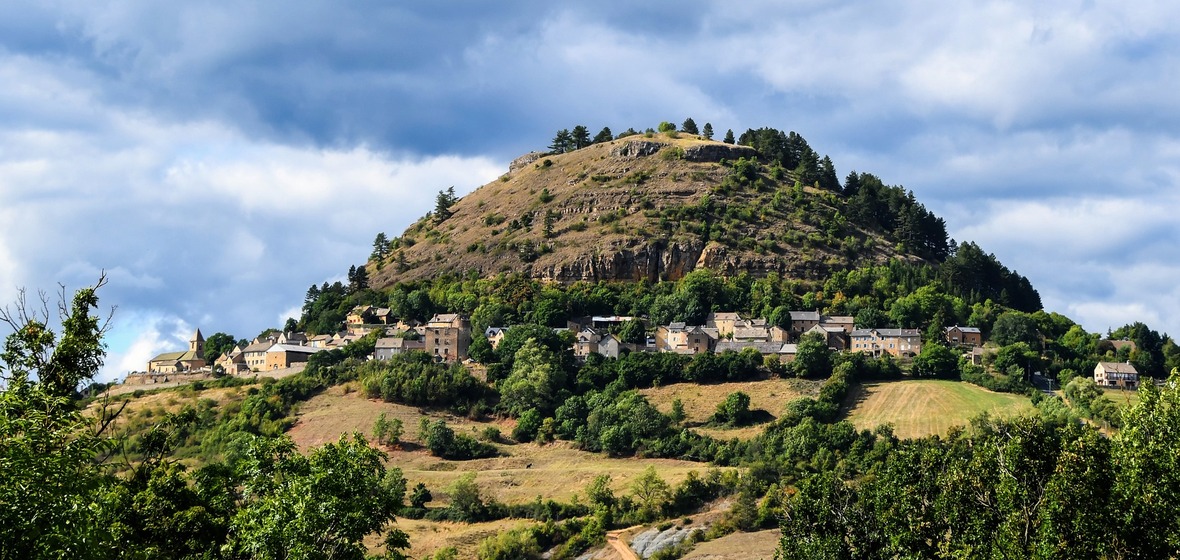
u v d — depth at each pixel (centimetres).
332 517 7400
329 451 7750
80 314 7044
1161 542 7881
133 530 7956
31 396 6072
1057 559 8044
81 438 6016
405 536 8181
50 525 5288
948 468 10600
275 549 7200
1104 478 8431
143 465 9094
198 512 8431
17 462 5228
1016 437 9512
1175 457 8088
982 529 9225
